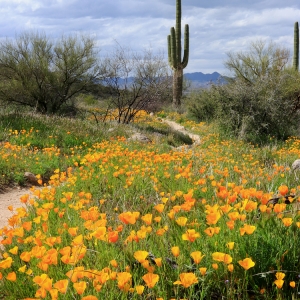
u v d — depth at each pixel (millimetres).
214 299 2607
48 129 13805
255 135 16469
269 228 2988
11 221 3510
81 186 6320
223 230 2971
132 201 5125
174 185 5633
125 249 2887
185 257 2811
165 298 2436
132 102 20219
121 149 10742
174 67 31984
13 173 8523
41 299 2436
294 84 19938
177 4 30891
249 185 5500
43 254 2660
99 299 2359
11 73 19141
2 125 13461
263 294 2533
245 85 17672
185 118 27656
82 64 19938
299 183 5500
